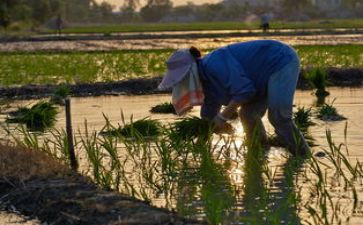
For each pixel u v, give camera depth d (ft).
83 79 108.27
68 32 352.49
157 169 48.52
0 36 288.30
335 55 140.56
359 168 46.98
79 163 50.31
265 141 54.54
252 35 261.85
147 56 150.30
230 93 49.08
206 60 50.44
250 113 52.37
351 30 292.40
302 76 100.32
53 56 158.81
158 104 81.51
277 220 35.91
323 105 78.23
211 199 39.60
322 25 392.27
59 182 42.55
